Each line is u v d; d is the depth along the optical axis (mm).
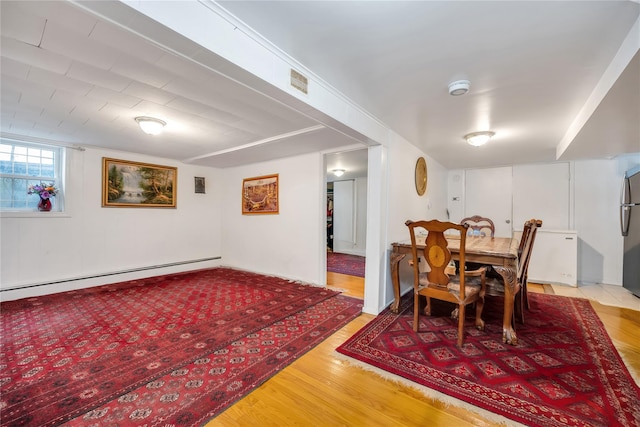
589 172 4309
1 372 1761
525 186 4855
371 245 2812
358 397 1536
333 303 3092
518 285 2283
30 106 2354
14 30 1323
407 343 2141
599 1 1132
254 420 1367
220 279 4219
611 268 4117
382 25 1316
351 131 2322
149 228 4406
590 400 1489
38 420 1356
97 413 1404
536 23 1281
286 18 1274
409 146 3477
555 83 1885
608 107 1917
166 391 1578
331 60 1639
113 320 2592
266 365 1845
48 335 2281
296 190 4172
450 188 5559
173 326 2467
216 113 2484
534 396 1524
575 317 2695
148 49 1438
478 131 3014
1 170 3271
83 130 3037
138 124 2814
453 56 1584
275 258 4477
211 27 1208
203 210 5113
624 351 2018
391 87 1982
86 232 3775
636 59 1308
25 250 3318
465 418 1378
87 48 1489
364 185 6777
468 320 2613
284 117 2574
